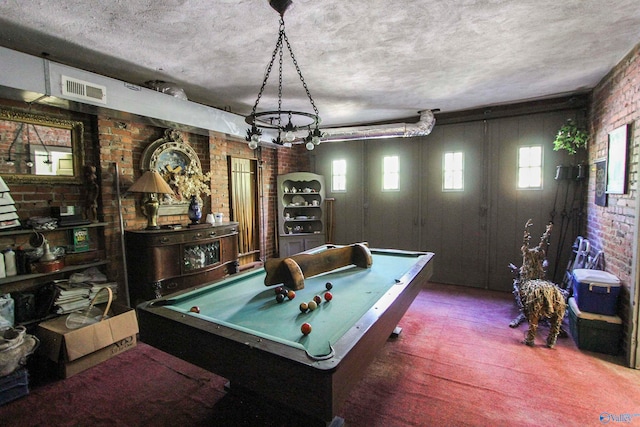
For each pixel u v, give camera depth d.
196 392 2.23
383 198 5.34
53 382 2.36
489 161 4.53
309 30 2.27
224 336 1.42
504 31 2.33
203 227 3.69
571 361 2.57
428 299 4.16
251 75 3.15
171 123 3.44
